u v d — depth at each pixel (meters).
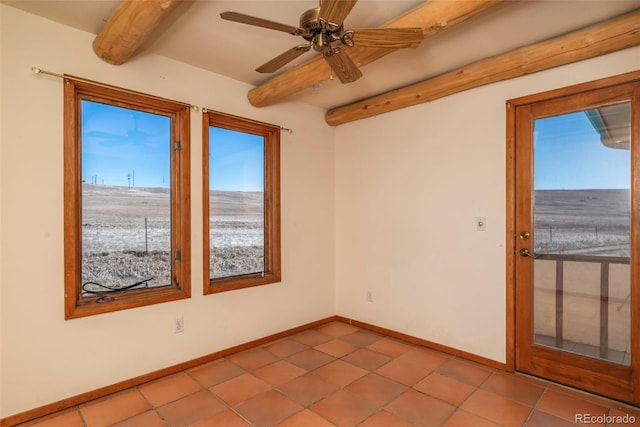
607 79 2.37
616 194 2.39
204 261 3.04
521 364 2.79
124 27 2.08
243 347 3.30
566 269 2.59
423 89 3.19
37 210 2.24
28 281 2.20
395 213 3.62
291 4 2.10
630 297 2.34
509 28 2.34
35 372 2.22
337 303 4.23
